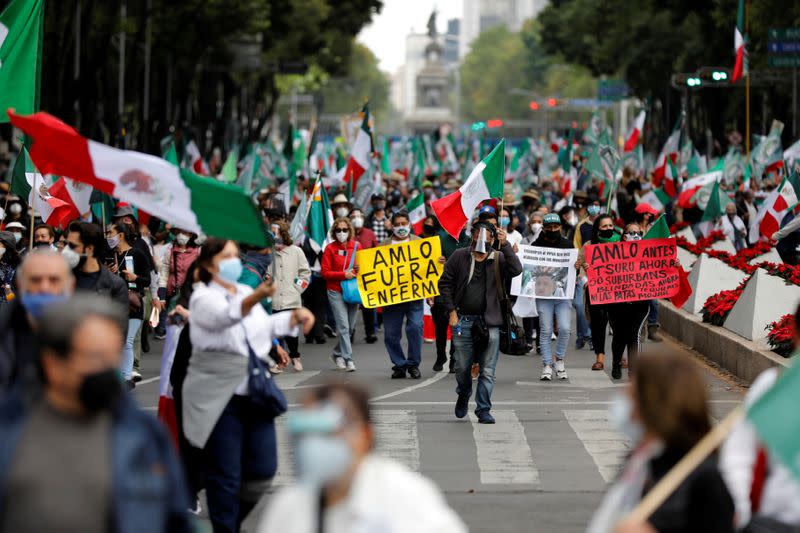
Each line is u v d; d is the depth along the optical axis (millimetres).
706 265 26312
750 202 39219
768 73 45781
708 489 6059
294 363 21672
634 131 53531
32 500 5883
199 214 9719
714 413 16812
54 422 6008
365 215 32188
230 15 63844
